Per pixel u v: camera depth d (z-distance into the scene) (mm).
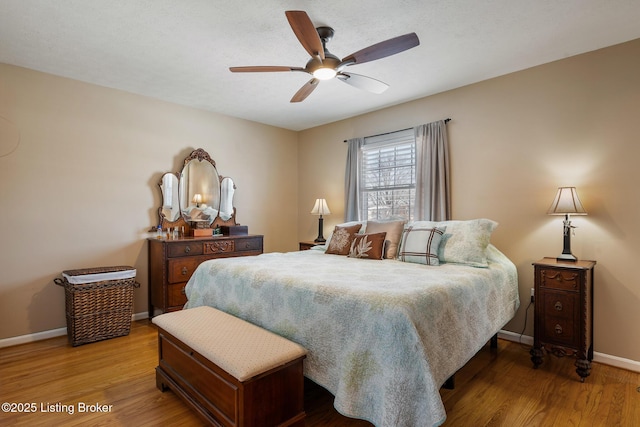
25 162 3049
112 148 3551
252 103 4020
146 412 1966
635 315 2527
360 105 4078
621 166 2588
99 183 3467
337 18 2254
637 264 2520
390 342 1520
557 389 2244
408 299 1661
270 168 5004
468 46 2645
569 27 2373
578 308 2389
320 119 4695
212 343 1800
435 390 1436
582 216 2756
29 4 2105
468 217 3410
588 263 2555
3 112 2947
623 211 2576
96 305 3072
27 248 3064
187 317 2211
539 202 2977
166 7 2137
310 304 1896
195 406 1842
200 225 4113
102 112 3479
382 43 2018
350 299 1743
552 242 2904
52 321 3189
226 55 2793
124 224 3637
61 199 3240
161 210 3879
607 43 2604
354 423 1882
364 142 4363
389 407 1441
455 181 3506
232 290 2430
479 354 2820
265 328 2133
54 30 2412
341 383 1614
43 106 3139
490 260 2842
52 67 3039
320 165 4996
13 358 2707
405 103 3953
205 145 4285
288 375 1720
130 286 3285
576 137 2789
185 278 3641
